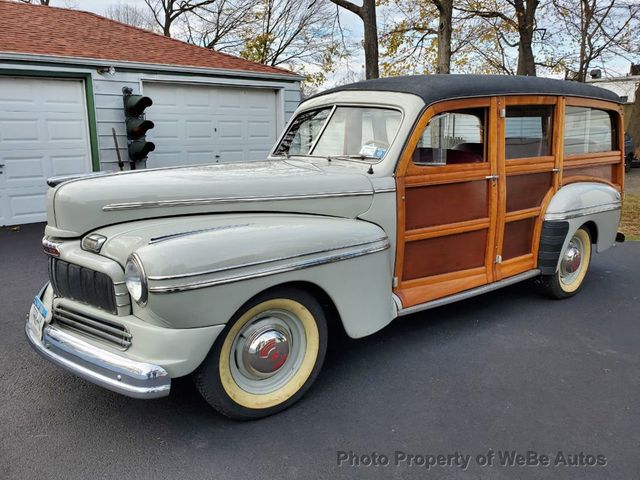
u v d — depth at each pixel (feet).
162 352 7.72
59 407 9.50
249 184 9.45
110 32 32.35
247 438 8.59
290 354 9.46
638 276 18.26
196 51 33.78
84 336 8.66
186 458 8.05
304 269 8.92
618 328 13.37
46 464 7.86
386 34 50.06
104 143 28.81
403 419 9.13
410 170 10.95
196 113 32.17
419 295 11.43
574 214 14.26
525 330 13.16
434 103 11.03
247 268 8.20
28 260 20.02
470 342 12.41
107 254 8.29
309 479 7.59
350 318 9.87
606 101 15.52
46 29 29.71
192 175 9.61
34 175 27.45
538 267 14.33
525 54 42.70
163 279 7.45
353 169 11.09
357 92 12.20
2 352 11.77
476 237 12.51
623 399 9.82
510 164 12.80
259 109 34.73
